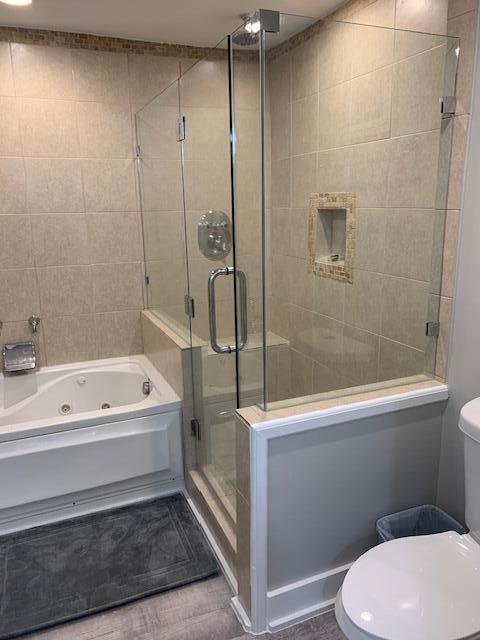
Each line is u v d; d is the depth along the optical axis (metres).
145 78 2.89
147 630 1.80
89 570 2.07
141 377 3.04
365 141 1.89
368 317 1.95
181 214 2.39
